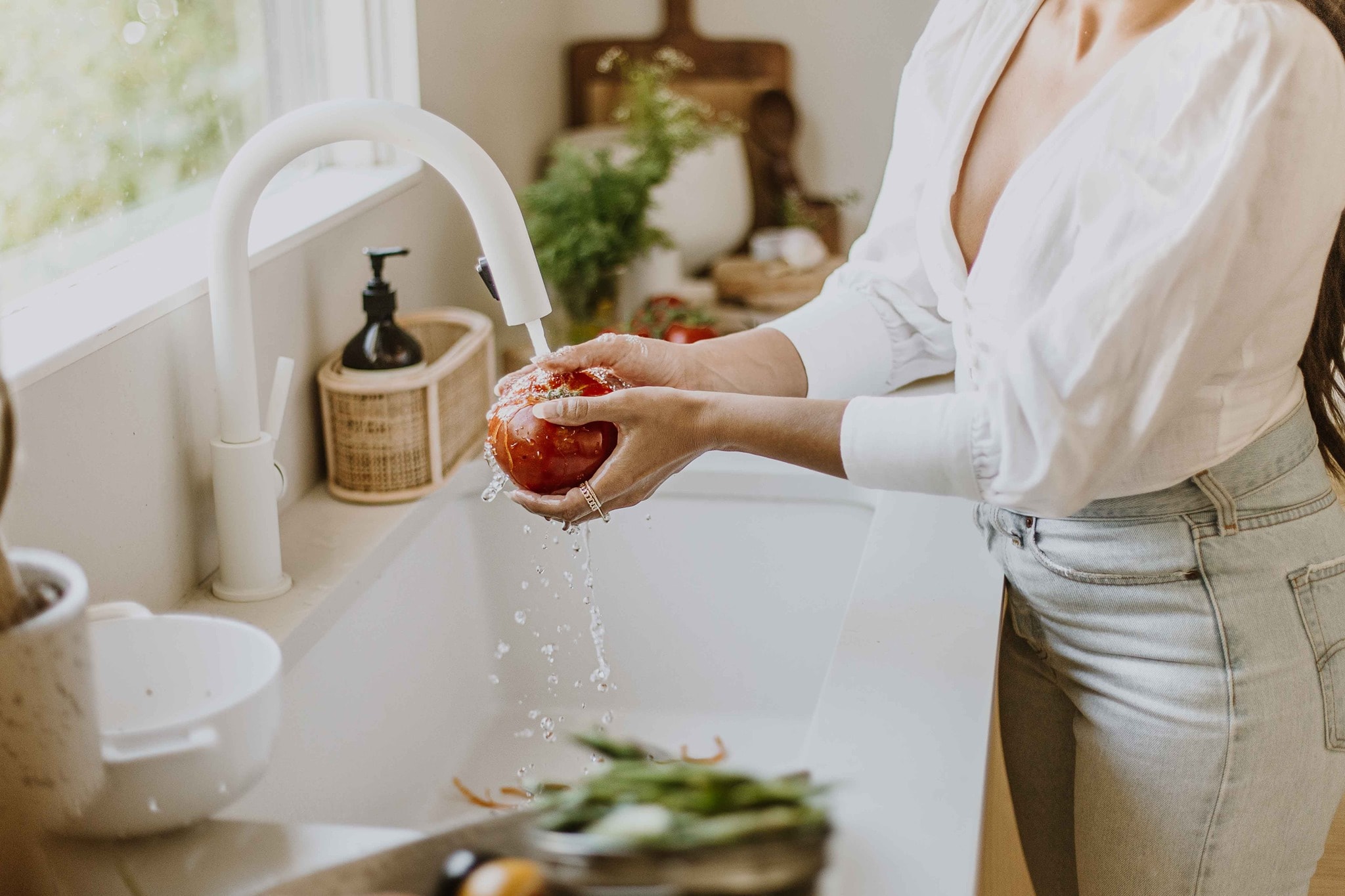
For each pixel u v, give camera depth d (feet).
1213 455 2.88
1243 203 2.50
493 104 7.24
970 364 3.36
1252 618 2.96
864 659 2.95
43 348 2.77
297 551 3.74
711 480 4.36
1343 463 3.29
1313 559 3.01
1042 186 2.93
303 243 4.06
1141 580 3.03
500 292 2.99
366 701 3.74
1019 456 2.67
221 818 2.30
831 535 4.33
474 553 4.48
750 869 1.79
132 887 2.08
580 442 3.00
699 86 10.69
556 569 4.51
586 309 6.86
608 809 1.90
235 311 3.21
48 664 1.80
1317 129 2.53
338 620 3.56
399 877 1.91
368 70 5.33
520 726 4.45
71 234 3.58
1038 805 3.76
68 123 3.58
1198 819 3.12
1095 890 3.38
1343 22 2.76
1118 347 2.54
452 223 5.76
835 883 2.14
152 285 3.35
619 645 4.56
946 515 3.81
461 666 4.43
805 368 3.83
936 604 3.23
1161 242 2.52
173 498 3.34
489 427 3.14
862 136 11.20
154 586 3.26
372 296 4.07
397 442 4.06
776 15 10.94
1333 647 3.05
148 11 4.05
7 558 1.83
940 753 2.57
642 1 10.79
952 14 3.66
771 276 9.11
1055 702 3.58
